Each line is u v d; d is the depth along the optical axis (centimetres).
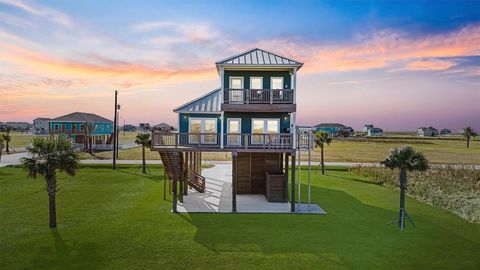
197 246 1407
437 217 1900
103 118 7781
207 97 2452
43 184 2766
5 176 3162
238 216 1892
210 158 5578
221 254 1325
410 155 1688
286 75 2248
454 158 5459
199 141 2120
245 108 2091
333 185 2967
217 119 2341
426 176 3238
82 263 1228
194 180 2586
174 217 1848
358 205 2191
